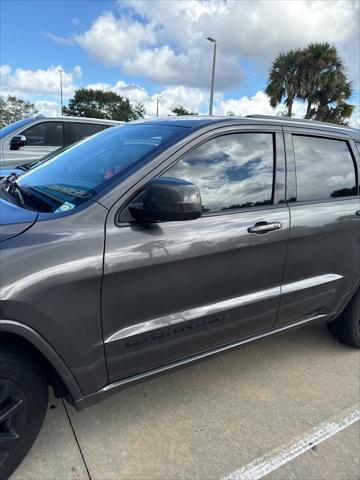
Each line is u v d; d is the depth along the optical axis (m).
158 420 2.47
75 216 1.93
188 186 1.91
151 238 2.05
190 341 2.33
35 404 1.93
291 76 23.14
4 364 1.78
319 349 3.40
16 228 1.83
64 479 2.04
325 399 2.75
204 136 2.32
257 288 2.54
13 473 2.03
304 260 2.72
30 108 43.88
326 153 2.92
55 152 3.27
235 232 2.33
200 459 2.21
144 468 2.13
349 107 23.17
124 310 2.04
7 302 1.66
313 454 2.28
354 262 3.02
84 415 2.48
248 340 2.64
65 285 1.82
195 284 2.24
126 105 55.03
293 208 2.64
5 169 3.87
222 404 2.65
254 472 2.15
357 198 3.03
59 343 1.86
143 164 2.12
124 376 2.16
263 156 2.57
